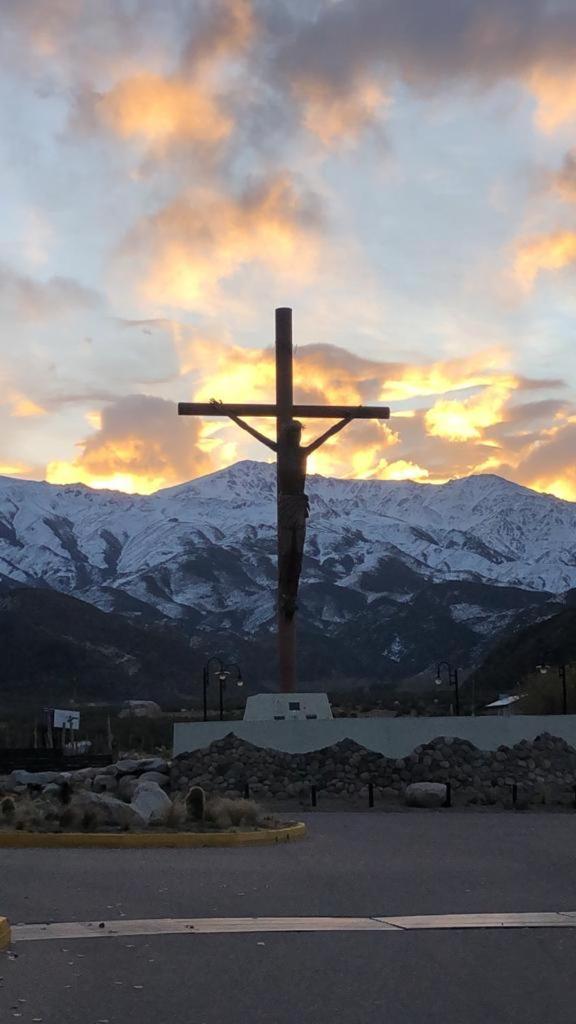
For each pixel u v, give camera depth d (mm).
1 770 44375
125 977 9312
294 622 32531
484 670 108062
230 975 9430
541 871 15961
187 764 31375
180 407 31656
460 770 30469
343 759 30859
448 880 14953
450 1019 8195
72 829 19875
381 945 10664
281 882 14594
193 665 154125
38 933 10969
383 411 32125
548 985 9188
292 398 31859
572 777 30578
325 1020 8141
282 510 31906
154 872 15422
